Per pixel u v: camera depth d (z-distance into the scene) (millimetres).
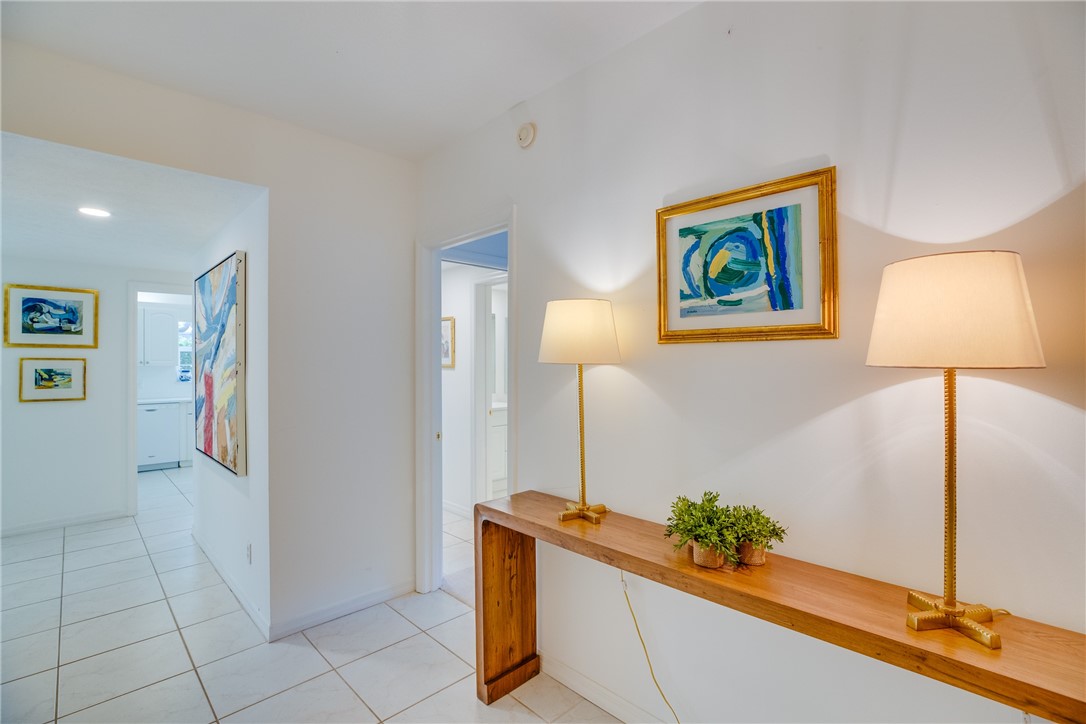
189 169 2158
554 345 1760
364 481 2711
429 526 2906
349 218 2658
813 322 1397
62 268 3998
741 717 1537
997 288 923
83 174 2186
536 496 2107
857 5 1327
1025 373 1102
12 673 2100
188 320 6695
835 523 1361
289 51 1882
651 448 1782
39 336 3906
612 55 1916
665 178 1748
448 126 2496
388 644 2344
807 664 1399
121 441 4270
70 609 2656
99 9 1625
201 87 2117
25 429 3859
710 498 1455
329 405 2576
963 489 1177
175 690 1996
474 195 2541
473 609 2703
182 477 5727
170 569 3182
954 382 1043
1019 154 1100
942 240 1198
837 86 1359
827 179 1362
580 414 1833
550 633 2119
